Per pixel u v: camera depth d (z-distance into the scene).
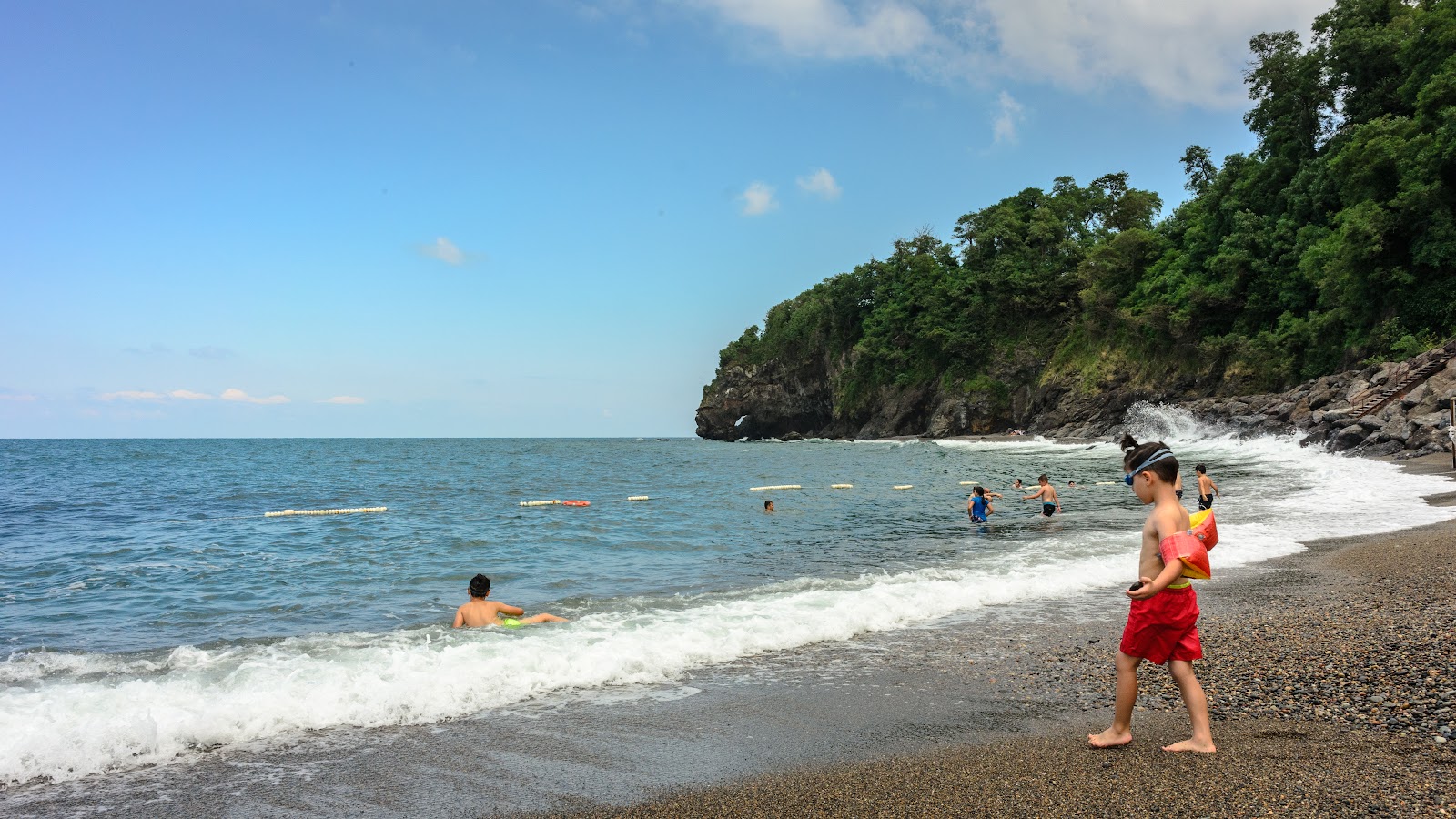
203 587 11.78
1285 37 61.88
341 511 24.55
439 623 9.08
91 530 20.08
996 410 89.19
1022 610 8.87
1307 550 11.82
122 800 4.21
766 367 126.88
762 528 18.55
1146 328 70.75
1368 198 45.28
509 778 4.45
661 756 4.74
